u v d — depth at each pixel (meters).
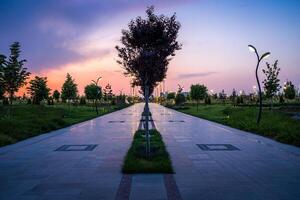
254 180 7.95
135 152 11.02
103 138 16.69
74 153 12.07
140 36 11.95
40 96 55.75
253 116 26.56
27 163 10.20
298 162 10.21
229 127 22.67
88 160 10.62
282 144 14.26
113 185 7.53
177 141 15.23
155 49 11.91
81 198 6.59
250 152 12.12
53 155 11.66
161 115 39.12
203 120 29.94
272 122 20.31
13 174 8.70
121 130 20.91
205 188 7.26
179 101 69.25
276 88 34.38
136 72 12.48
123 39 12.52
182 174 8.58
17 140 15.76
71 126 24.22
